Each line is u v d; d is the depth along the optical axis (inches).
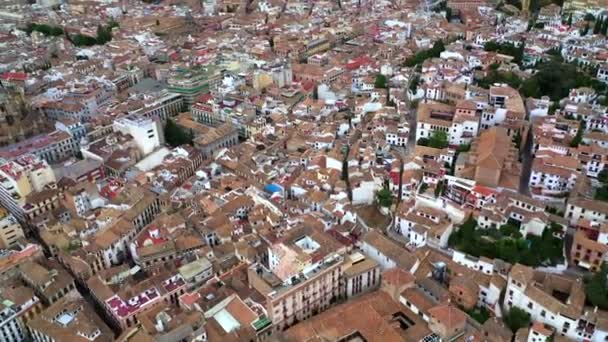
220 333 5856.3
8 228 7736.2
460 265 6589.6
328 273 6417.3
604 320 5462.6
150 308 6392.7
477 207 7401.6
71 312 6422.2
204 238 7628.0
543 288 6058.1
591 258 6378.0
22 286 6761.8
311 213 7849.4
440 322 5684.1
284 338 5728.3
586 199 7066.9
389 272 6382.9
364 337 5777.6
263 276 6353.3
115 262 7559.1
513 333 5841.5
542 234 6835.6
